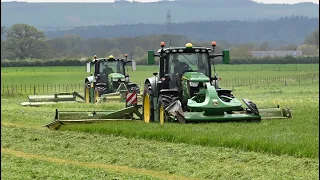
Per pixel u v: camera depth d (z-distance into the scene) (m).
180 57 46.75
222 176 25.08
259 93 110.62
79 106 69.62
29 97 79.12
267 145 30.22
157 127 38.75
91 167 28.27
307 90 119.94
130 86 78.19
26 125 48.12
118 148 33.25
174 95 45.50
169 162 28.22
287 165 26.59
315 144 30.17
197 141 33.12
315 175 24.56
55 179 25.58
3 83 158.38
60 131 41.69
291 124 40.31
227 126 38.75
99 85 79.81
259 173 25.14
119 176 25.75
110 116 45.97
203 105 41.69
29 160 30.80
